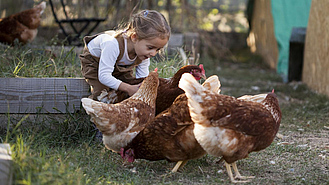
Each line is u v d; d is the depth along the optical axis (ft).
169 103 13.35
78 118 13.94
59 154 11.28
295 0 35.35
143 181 10.44
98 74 12.85
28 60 18.02
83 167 11.03
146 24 12.09
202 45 38.40
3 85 13.71
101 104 10.62
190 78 9.78
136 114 11.43
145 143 10.92
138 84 13.26
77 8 32.19
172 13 37.37
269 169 11.66
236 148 9.94
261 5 40.78
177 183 10.29
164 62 19.54
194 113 9.74
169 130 10.54
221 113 9.71
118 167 11.66
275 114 10.57
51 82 13.96
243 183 10.42
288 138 15.34
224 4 51.11
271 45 37.40
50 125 13.69
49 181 8.62
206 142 9.82
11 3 37.19
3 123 13.83
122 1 34.47
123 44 12.62
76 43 24.93
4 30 21.27
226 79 31.27
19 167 8.98
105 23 31.63
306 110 20.31
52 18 33.86
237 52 44.11
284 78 30.55
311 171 11.46
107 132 10.90
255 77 32.17
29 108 13.93
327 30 23.25
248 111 9.93
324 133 16.15
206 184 10.32
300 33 29.09
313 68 26.32
